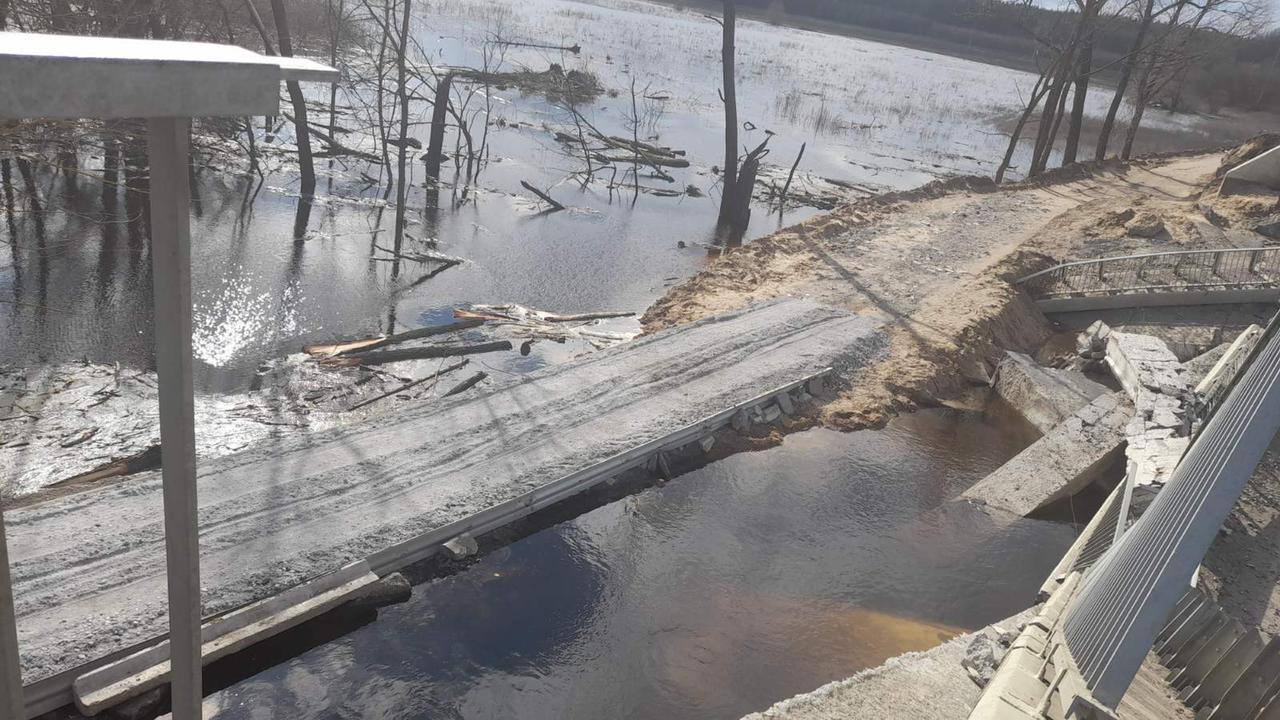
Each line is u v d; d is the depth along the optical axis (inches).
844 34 4136.3
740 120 1931.6
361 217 1021.2
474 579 474.0
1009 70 3759.8
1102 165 1694.1
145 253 806.5
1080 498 634.2
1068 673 305.0
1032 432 742.5
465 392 629.9
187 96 126.3
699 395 670.5
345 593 425.7
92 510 441.7
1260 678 316.8
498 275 918.4
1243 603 454.6
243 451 514.6
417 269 895.1
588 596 475.8
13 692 140.6
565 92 1785.2
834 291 927.0
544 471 542.6
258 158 1152.2
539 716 398.9
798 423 682.8
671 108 1924.2
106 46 129.7
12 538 413.1
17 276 728.3
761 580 507.2
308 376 645.9
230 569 421.4
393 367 682.2
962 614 499.2
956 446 698.2
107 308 697.0
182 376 146.4
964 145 2059.5
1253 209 1213.1
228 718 378.0
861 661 450.3
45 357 609.6
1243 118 3046.3
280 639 414.6
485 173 1288.1
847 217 1177.4
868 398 733.9
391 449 541.6
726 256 1007.0
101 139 716.0
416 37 2118.6
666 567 508.1
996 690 324.2
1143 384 736.3
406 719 389.7
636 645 446.3
